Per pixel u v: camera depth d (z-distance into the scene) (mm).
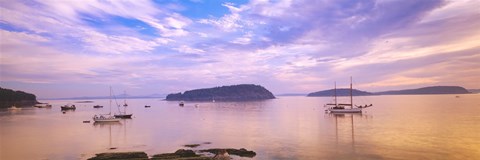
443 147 55094
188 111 181000
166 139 71688
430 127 81000
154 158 48125
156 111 189500
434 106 181625
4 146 63750
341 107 147750
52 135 79812
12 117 142500
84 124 108688
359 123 96312
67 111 196500
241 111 171000
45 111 197375
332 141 63562
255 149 57219
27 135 79938
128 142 68125
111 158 48156
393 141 61656
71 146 63562
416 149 54062
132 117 139125
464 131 72625
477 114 119312
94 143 67000
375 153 52094
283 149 56719
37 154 55844
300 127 88625
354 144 59781
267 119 117625
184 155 50188
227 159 49062
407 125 86750
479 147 54656
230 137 72625
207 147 61500
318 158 49750
